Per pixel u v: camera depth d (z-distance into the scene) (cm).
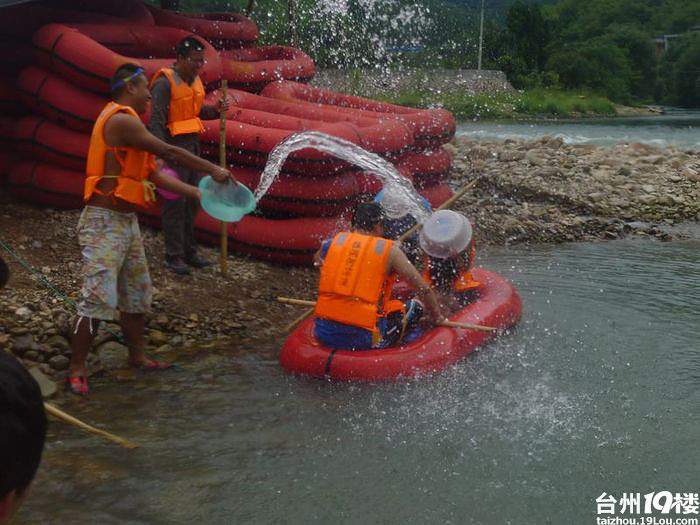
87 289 458
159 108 597
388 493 349
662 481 361
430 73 5088
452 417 429
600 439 403
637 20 14575
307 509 336
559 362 512
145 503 338
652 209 1095
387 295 502
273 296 634
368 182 769
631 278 743
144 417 429
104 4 881
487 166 1235
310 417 430
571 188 1134
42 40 708
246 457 384
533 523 325
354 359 480
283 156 675
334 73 3328
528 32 8181
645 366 507
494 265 794
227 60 899
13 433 100
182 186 462
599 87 8838
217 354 528
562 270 775
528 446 395
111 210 461
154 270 634
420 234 557
